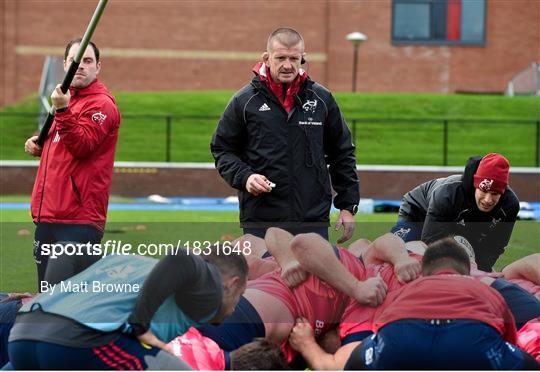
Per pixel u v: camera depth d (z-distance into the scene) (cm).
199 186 6481
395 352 1734
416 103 8944
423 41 10244
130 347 1667
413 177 6519
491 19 10288
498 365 1742
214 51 10144
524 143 8106
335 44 10150
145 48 10075
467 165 1906
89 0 9962
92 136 1969
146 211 4372
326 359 1794
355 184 2144
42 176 1994
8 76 9850
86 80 2020
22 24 9875
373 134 8088
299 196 2042
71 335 1627
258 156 2056
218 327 1809
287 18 10144
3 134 8000
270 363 1770
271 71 2047
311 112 2055
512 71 10300
